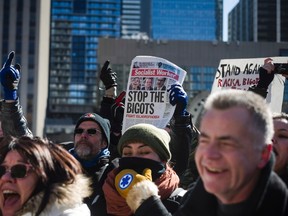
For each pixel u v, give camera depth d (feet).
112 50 252.62
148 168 11.73
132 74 16.94
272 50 247.70
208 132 7.29
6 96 15.10
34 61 315.37
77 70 492.95
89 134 14.92
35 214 9.86
